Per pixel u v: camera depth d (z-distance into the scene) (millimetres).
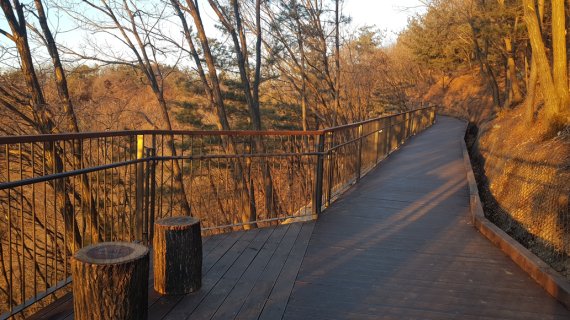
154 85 19281
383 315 3688
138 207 5012
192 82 21984
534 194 7926
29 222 12219
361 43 31094
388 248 5504
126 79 20891
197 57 19672
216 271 4477
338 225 6504
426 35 32438
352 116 31031
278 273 4512
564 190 6656
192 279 3912
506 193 10039
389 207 7762
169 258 3838
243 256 4969
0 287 11484
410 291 4199
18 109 13516
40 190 10906
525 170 9188
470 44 26391
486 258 5203
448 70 42344
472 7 20484
